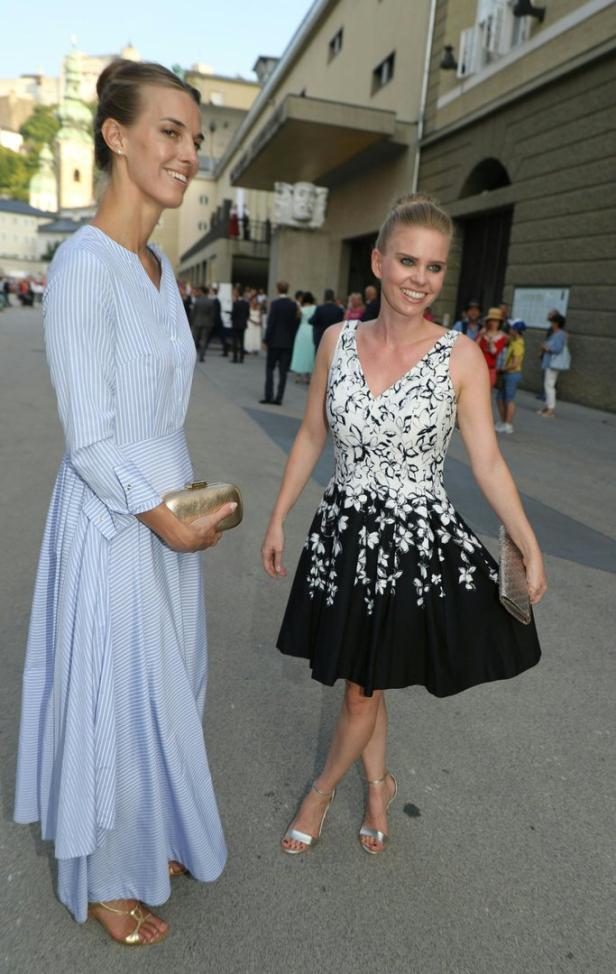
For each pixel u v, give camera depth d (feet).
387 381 5.42
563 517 16.92
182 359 4.84
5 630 9.77
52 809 5.15
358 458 5.58
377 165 61.46
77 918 5.19
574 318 37.06
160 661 4.91
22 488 16.30
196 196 169.89
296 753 7.70
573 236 36.91
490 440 5.47
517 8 37.83
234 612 10.90
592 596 12.33
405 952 5.40
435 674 5.53
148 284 4.66
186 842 5.34
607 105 34.04
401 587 5.44
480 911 5.81
